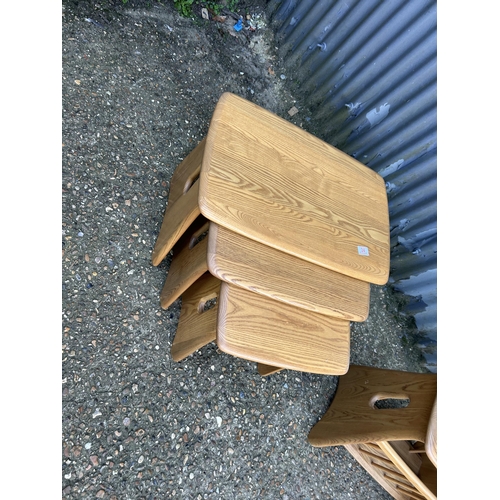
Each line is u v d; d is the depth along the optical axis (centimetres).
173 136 217
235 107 147
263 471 194
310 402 219
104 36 213
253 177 143
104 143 193
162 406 174
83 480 150
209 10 260
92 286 171
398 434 161
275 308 150
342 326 167
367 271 163
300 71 274
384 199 180
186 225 151
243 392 198
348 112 258
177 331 180
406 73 217
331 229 158
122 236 184
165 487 166
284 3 263
